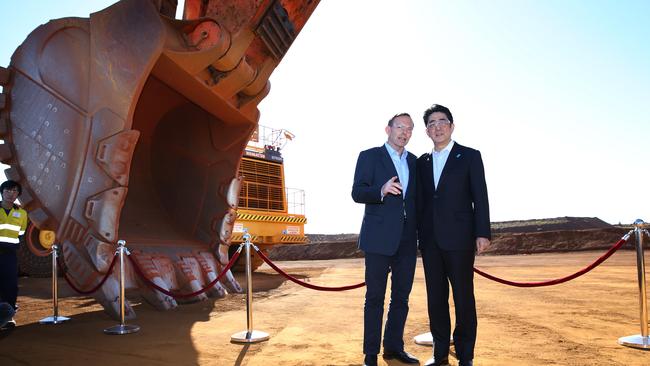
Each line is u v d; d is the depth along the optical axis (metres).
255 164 15.34
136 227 8.60
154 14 6.75
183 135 9.97
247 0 7.46
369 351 3.94
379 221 4.04
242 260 16.27
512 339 4.83
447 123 3.89
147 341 5.18
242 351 4.64
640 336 4.64
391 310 4.28
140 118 9.93
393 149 4.20
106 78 6.75
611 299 7.91
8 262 6.50
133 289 7.13
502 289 9.67
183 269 8.24
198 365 4.14
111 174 6.56
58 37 7.08
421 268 17.05
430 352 4.52
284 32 8.09
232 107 8.66
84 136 6.73
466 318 3.75
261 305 7.83
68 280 6.81
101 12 6.93
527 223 65.38
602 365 3.84
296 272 17.05
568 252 36.09
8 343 5.22
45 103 7.03
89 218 6.54
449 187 3.79
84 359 4.40
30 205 6.92
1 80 7.12
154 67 7.40
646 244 34.97
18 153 7.07
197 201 9.62
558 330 5.29
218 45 7.12
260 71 8.45
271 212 15.49
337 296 9.05
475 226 3.73
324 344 4.87
